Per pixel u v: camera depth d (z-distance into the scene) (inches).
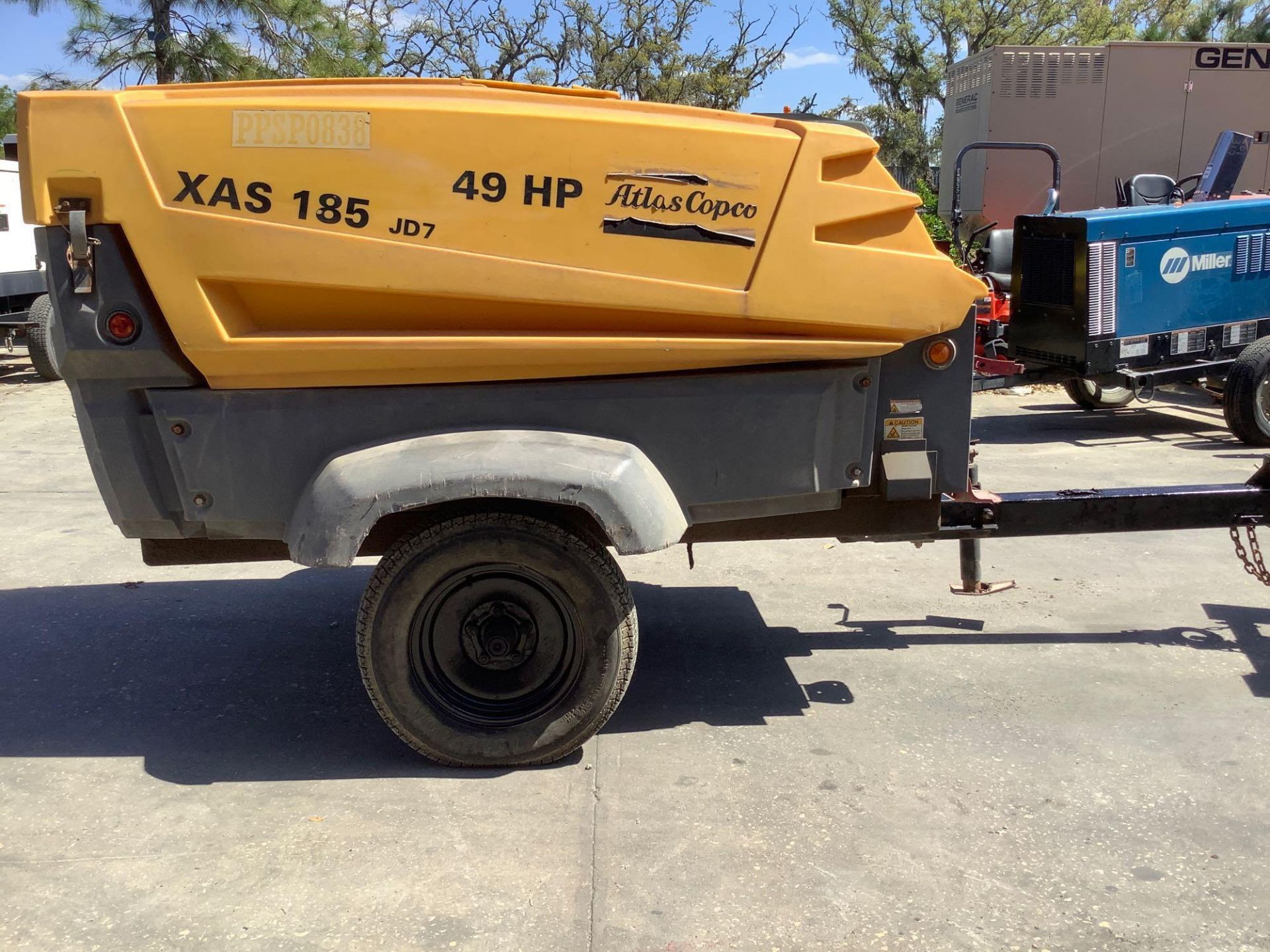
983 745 141.3
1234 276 327.6
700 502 134.6
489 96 124.9
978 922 105.0
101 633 184.4
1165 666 166.2
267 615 193.3
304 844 118.4
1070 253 315.3
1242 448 327.9
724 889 110.1
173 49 622.2
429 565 127.0
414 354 123.4
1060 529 159.0
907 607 194.7
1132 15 1534.2
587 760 137.6
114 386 126.0
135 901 108.5
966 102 522.0
